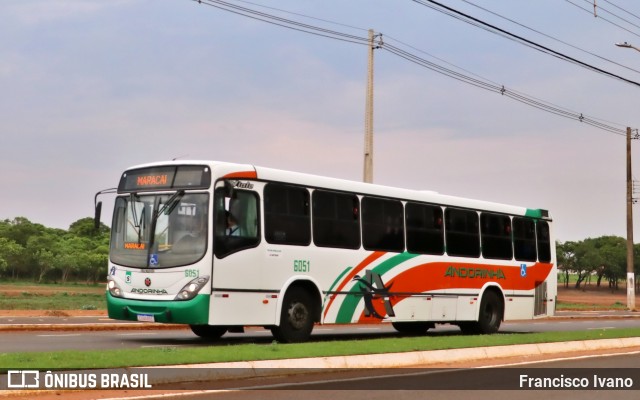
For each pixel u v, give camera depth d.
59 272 135.62
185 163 19.06
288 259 19.88
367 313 21.78
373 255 22.09
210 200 18.55
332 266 20.95
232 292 18.69
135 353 14.64
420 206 23.78
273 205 19.72
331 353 16.03
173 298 18.48
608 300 114.12
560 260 177.88
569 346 21.28
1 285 96.38
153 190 19.30
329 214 21.06
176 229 18.80
